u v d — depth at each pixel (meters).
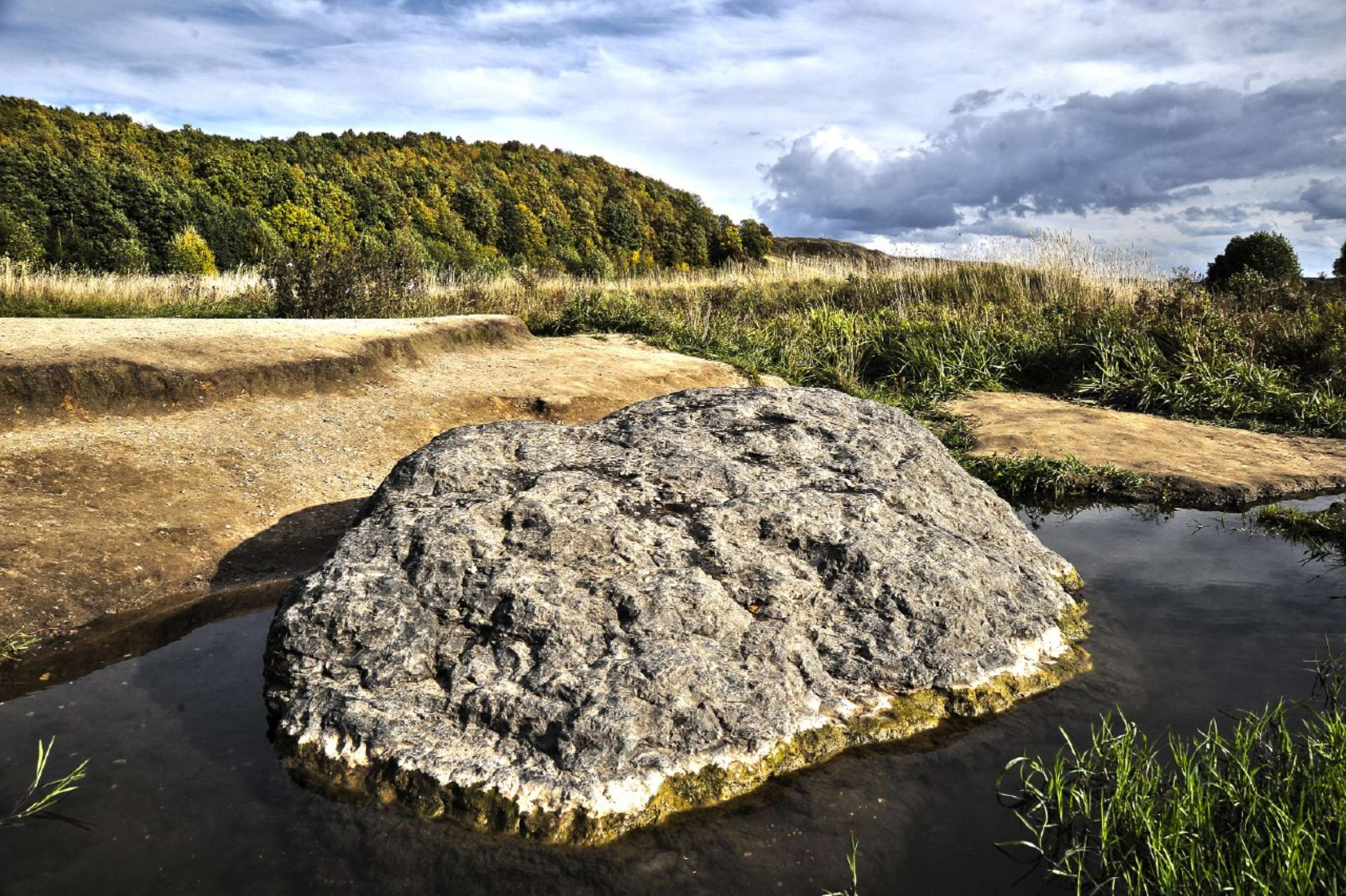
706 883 2.14
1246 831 2.20
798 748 2.65
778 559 3.24
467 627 2.84
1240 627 3.59
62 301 13.16
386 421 6.42
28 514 4.27
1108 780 2.50
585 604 2.84
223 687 3.10
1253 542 4.77
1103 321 9.89
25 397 5.36
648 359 9.22
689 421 4.12
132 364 5.89
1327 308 10.69
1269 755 2.56
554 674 2.63
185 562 4.23
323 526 4.86
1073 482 5.96
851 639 3.03
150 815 2.36
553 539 3.06
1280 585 4.07
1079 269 13.55
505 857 2.21
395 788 2.44
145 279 15.37
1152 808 2.24
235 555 4.41
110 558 4.07
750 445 3.93
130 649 3.46
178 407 5.89
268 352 6.74
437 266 18.02
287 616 2.87
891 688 2.92
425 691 2.68
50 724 2.86
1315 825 2.11
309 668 2.80
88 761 2.62
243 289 15.66
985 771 2.62
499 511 3.21
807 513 3.44
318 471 5.51
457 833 2.30
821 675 2.89
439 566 2.95
